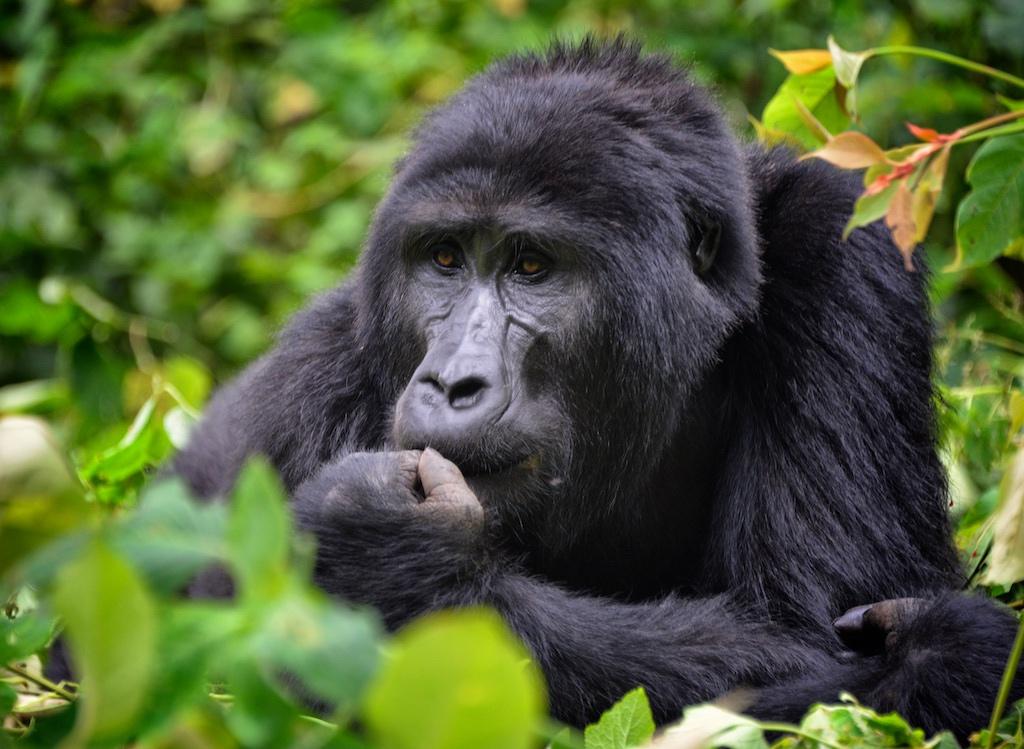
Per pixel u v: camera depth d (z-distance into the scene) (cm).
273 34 1916
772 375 841
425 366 743
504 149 776
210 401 1176
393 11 1902
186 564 354
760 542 815
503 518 759
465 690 321
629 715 527
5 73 1872
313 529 684
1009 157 746
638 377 793
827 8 1585
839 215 857
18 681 652
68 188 1812
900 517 827
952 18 1308
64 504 438
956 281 1234
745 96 1656
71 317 1311
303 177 1800
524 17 1822
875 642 752
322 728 480
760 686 726
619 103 816
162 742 377
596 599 758
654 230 786
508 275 778
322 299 933
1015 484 576
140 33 1927
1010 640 684
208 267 1728
